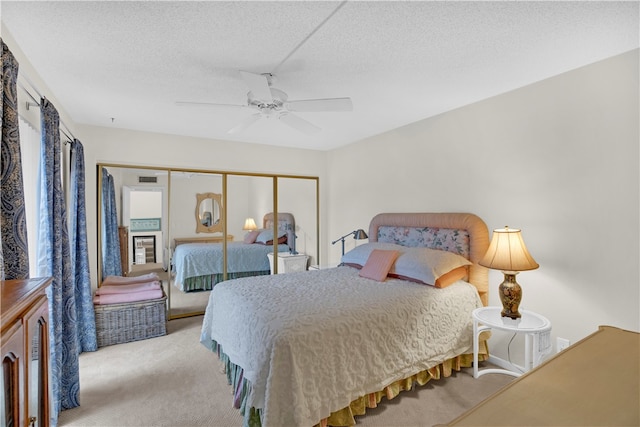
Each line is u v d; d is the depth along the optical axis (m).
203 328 2.93
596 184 2.20
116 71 2.23
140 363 2.83
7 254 1.35
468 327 2.67
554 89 2.40
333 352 1.90
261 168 4.62
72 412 2.14
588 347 1.26
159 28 1.70
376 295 2.42
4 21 1.61
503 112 2.73
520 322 2.28
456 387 2.43
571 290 2.32
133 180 3.92
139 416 2.10
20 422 0.87
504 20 1.67
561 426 0.80
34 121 2.01
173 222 4.14
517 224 2.65
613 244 2.12
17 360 0.87
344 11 1.57
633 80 2.03
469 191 3.01
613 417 0.84
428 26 1.72
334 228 4.96
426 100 2.88
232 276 4.50
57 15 1.57
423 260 2.81
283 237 4.87
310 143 4.61
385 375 2.12
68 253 2.27
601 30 1.78
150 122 3.49
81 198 3.03
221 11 1.56
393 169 3.85
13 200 1.36
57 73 2.25
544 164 2.47
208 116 3.27
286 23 1.67
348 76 2.35
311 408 1.76
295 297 2.37
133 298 3.36
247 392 2.06
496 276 2.83
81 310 3.04
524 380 1.03
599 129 2.18
